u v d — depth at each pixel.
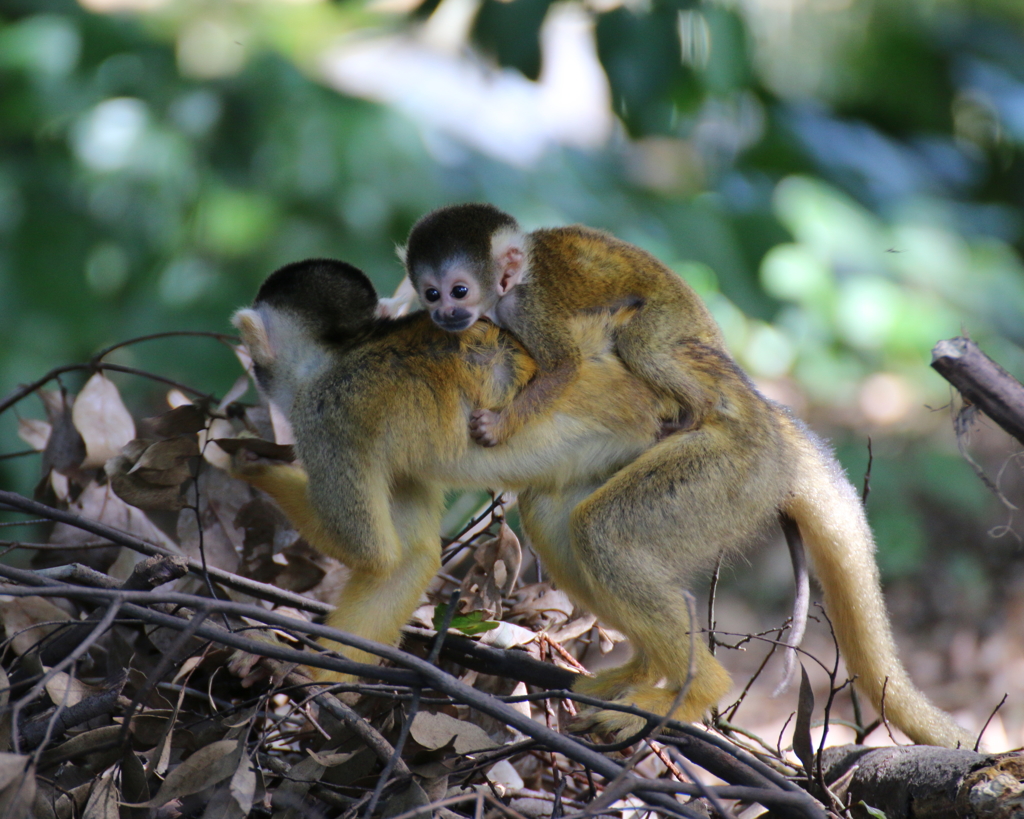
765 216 21.50
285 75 21.16
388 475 8.94
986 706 13.91
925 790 7.03
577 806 7.82
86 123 20.88
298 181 20.34
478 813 5.74
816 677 14.52
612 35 15.48
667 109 16.00
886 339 21.41
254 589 8.06
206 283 20.23
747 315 20.69
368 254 20.03
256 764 6.59
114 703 6.77
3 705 6.46
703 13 16.39
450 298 9.00
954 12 27.20
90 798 6.23
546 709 8.57
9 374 19.09
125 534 7.98
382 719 7.55
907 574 16.91
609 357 9.13
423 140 21.02
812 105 26.19
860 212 23.47
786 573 16.81
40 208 20.44
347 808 6.80
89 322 20.19
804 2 25.94
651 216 21.16
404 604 9.10
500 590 8.72
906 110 27.17
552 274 9.30
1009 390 7.15
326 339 9.23
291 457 9.12
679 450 8.65
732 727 8.56
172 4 22.05
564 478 9.11
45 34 21.55
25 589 5.98
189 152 20.89
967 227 25.91
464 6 21.88
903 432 20.27
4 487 15.71
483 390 8.99
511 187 21.12
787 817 6.28
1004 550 17.02
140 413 19.16
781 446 8.99
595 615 8.94
